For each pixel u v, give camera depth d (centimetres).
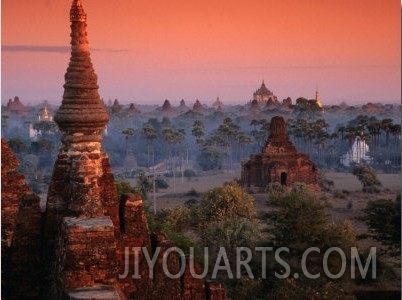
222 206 7481
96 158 2144
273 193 5494
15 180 2534
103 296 1867
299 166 13788
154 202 11606
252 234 5638
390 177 15488
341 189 13900
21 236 2172
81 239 1952
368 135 17750
